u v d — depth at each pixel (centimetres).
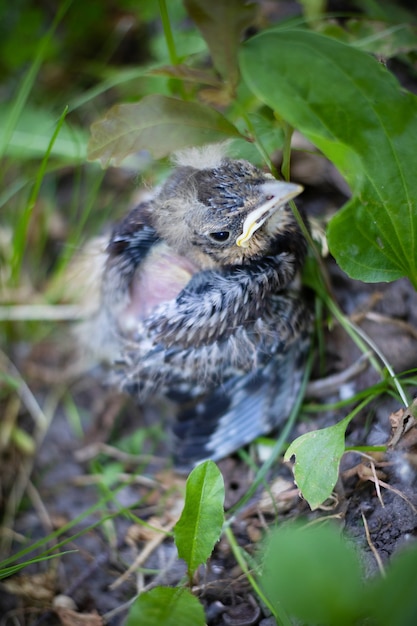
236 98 28
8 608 28
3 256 34
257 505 28
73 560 29
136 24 36
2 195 35
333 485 25
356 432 28
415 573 23
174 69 27
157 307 28
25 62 36
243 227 27
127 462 31
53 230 35
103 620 28
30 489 31
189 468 29
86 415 32
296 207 28
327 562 23
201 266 28
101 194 35
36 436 32
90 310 31
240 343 27
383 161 25
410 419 26
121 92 35
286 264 27
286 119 25
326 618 23
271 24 32
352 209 25
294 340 28
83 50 37
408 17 32
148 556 29
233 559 27
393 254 26
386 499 26
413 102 25
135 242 28
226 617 27
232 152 28
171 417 30
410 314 29
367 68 25
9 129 32
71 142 34
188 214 27
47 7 37
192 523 25
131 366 29
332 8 32
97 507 29
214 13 26
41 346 33
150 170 32
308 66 25
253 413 29
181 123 27
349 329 29
